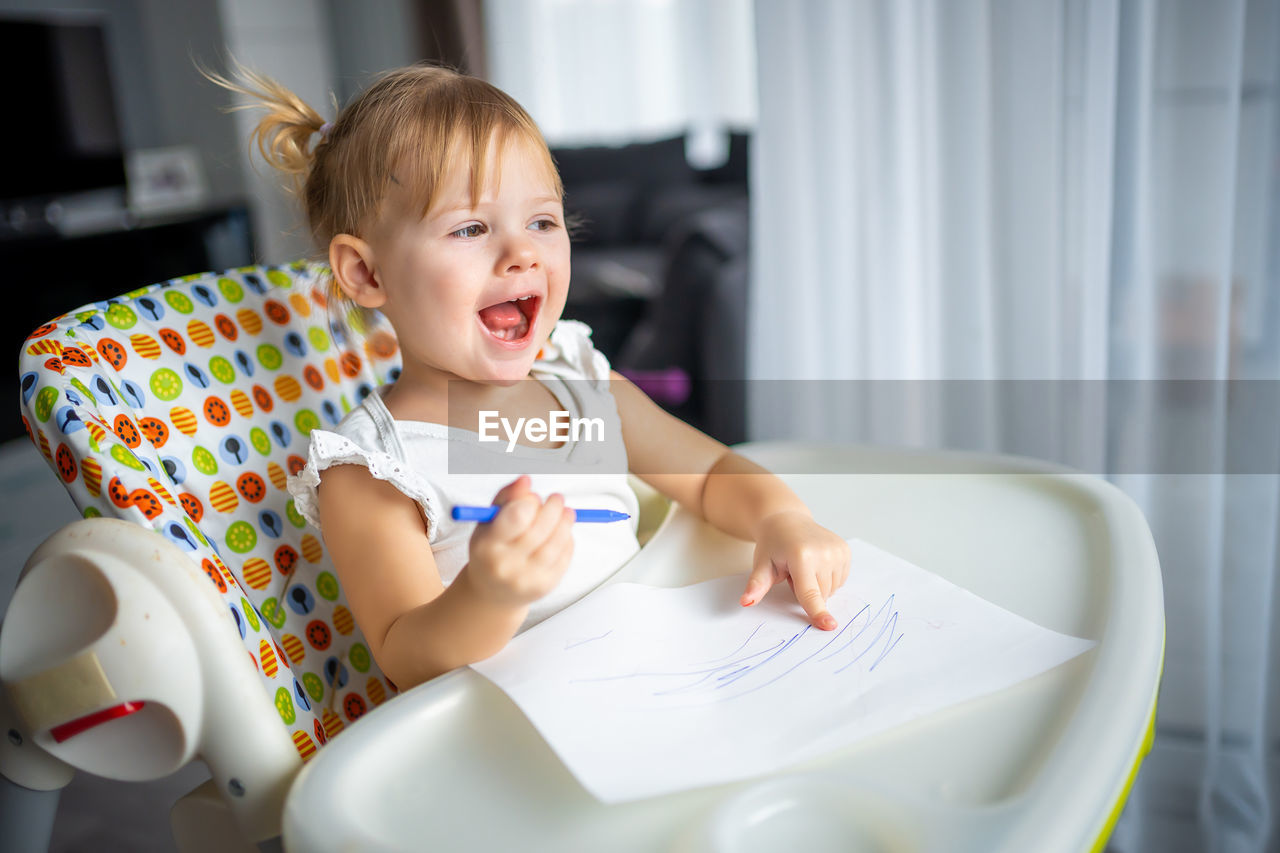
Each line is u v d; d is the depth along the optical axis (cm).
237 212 339
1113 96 103
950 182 115
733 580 63
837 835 39
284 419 74
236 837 51
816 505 73
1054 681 48
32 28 306
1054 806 39
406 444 68
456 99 66
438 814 43
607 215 408
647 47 396
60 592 48
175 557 48
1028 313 114
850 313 128
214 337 72
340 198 69
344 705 70
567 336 82
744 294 253
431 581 62
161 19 356
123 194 338
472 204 64
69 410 57
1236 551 112
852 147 122
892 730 46
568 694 49
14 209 306
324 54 391
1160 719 118
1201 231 105
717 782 42
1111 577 58
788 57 121
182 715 47
